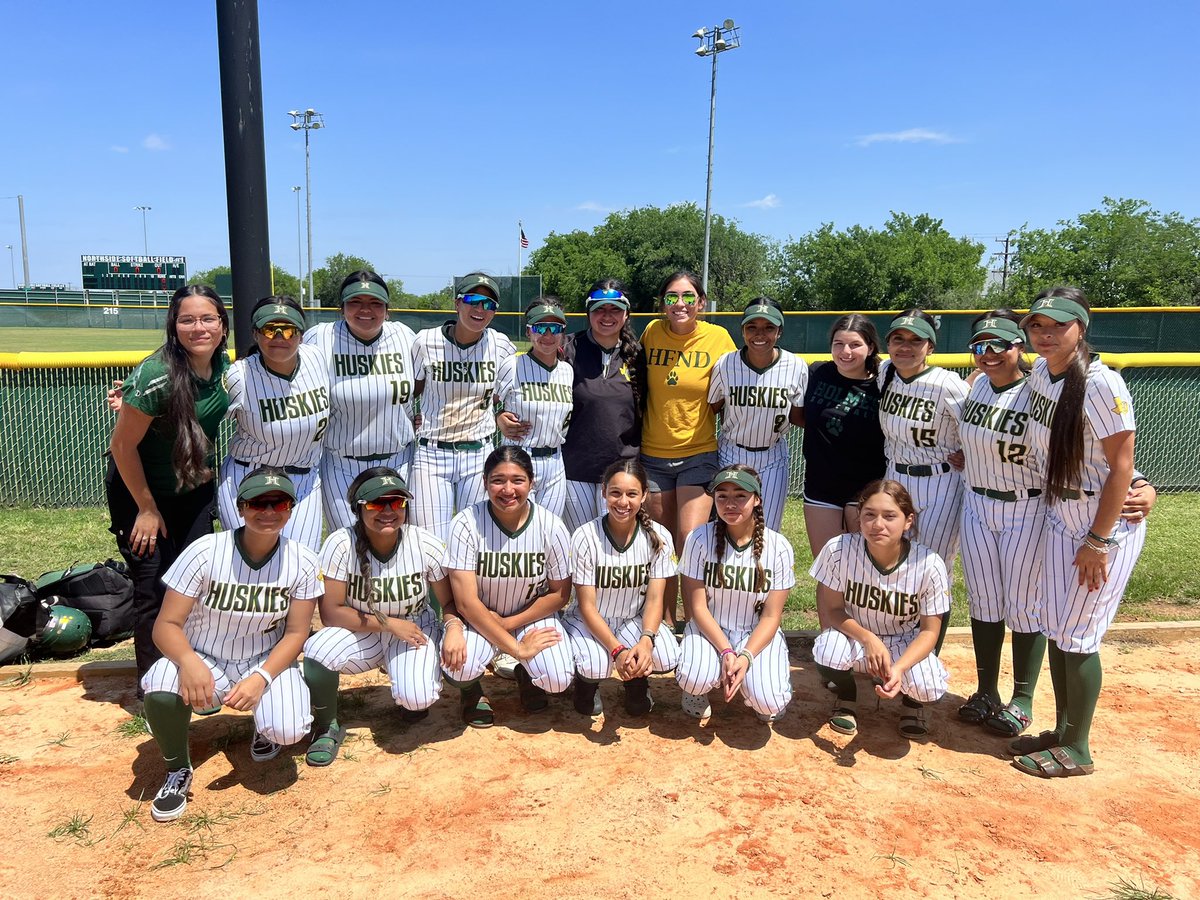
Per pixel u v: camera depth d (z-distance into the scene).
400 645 3.49
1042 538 3.38
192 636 3.16
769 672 3.51
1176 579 5.46
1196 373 7.89
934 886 2.59
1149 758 3.39
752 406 4.14
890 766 3.32
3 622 4.08
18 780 3.15
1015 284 32.78
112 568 4.62
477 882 2.57
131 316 38.28
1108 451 2.96
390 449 3.99
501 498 3.43
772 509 4.31
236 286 4.22
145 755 3.35
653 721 3.70
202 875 2.60
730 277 45.41
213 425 3.58
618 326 4.20
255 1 4.04
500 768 3.26
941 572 3.41
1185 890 2.58
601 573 3.62
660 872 2.63
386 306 3.80
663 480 4.38
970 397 3.52
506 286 27.19
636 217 48.78
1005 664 4.36
